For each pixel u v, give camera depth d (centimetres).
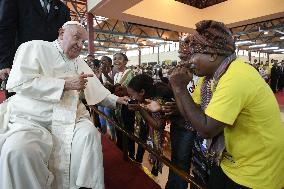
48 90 163
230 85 99
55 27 211
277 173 109
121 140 320
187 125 184
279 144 107
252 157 109
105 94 216
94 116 418
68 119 172
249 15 679
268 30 1244
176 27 802
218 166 125
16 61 173
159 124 200
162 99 195
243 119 106
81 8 991
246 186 110
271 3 625
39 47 178
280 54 3375
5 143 145
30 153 141
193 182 137
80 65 207
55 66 183
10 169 137
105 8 640
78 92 191
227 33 107
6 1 188
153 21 745
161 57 2936
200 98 144
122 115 294
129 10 684
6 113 176
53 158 167
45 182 151
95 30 1355
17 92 167
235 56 111
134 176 252
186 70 115
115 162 283
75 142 166
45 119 172
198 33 111
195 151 180
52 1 209
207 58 108
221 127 100
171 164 158
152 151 179
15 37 201
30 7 199
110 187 231
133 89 211
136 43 2262
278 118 110
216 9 768
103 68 407
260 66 1248
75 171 166
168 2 748
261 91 103
